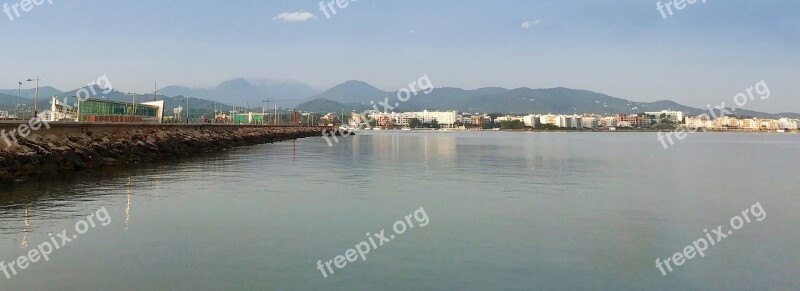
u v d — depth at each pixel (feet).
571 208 81.35
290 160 174.60
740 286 46.55
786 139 565.53
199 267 48.52
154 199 84.89
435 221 70.03
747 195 99.35
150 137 182.60
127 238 58.49
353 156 200.75
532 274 48.11
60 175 116.16
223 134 273.33
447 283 45.37
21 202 80.02
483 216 73.87
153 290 42.55
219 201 83.82
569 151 262.67
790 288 46.21
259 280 45.29
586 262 52.03
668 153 253.24
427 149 267.80
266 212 74.79
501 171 142.82
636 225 69.26
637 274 48.83
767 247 58.90
